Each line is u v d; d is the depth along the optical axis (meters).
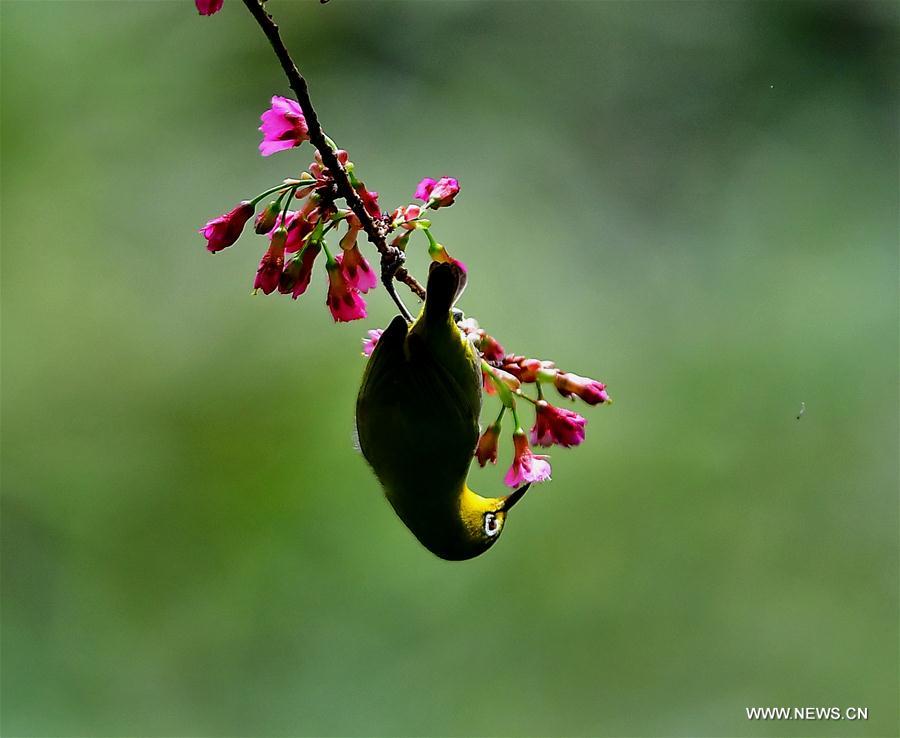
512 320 14.93
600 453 13.77
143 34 16.48
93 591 13.19
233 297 14.83
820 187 16.03
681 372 14.66
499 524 6.13
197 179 16.05
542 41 16.95
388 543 12.93
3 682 12.62
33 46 15.91
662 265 15.75
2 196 15.25
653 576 13.27
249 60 16.58
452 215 15.48
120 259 15.30
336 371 13.78
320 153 5.68
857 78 16.61
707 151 16.53
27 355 14.32
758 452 14.07
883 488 13.91
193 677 12.74
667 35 17.00
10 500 13.48
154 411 13.99
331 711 12.41
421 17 16.92
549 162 16.34
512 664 12.72
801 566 13.57
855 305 14.96
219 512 13.28
